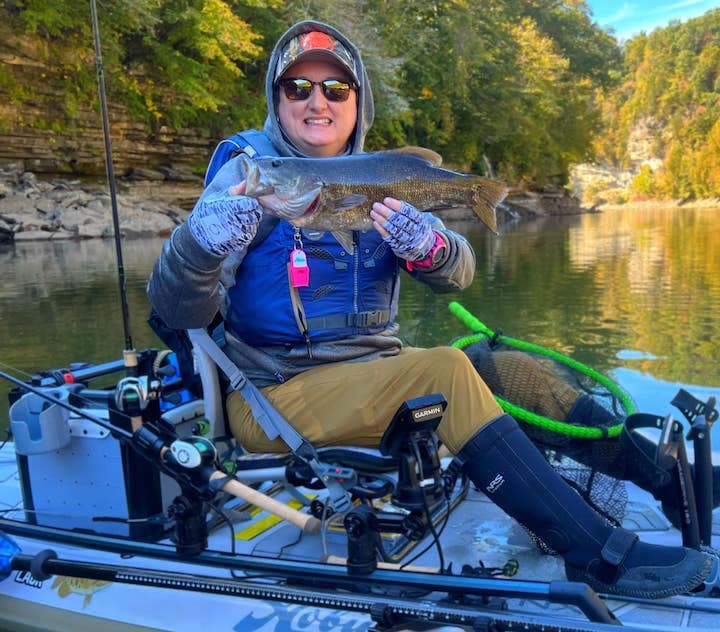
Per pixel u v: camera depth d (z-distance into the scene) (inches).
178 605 84.0
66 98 828.6
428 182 78.7
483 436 73.7
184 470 76.2
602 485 92.7
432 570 77.2
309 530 75.0
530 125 1465.3
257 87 1048.2
